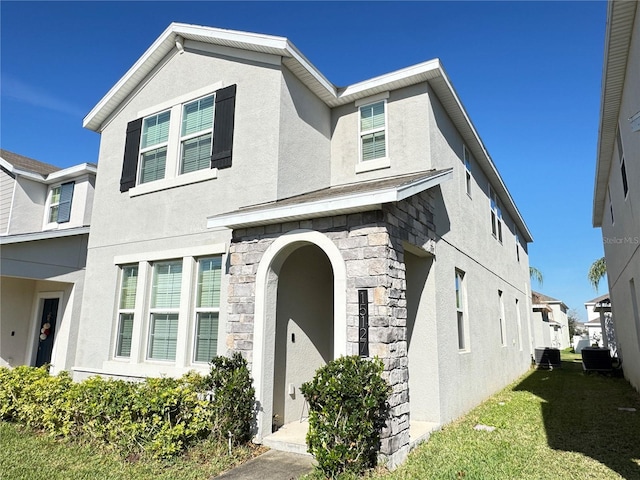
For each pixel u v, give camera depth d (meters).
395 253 6.29
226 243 7.99
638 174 7.75
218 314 7.94
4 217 14.76
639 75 6.59
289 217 6.55
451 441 6.86
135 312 8.93
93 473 5.32
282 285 7.45
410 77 8.83
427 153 8.59
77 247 11.99
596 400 10.98
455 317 9.23
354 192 6.04
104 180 10.54
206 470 5.44
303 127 8.77
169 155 9.34
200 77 9.27
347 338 5.95
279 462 5.76
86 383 7.03
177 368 7.96
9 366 12.20
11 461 5.73
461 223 10.47
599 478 5.37
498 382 12.87
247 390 6.43
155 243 9.05
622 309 13.81
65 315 11.72
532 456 6.19
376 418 5.49
